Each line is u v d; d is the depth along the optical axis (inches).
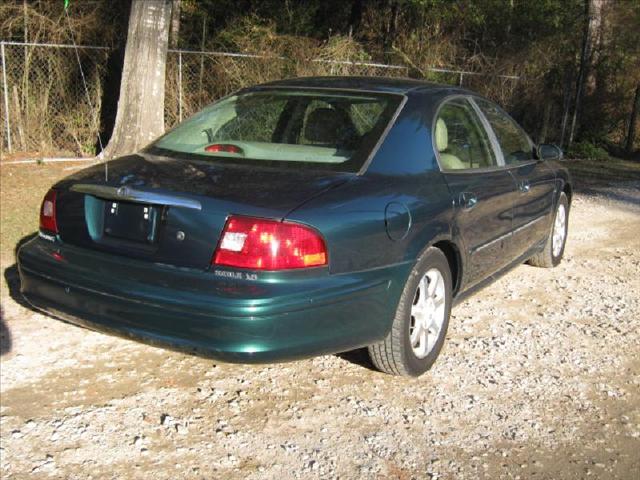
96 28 469.7
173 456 137.9
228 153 168.2
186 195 141.0
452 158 184.9
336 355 184.2
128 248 145.7
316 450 141.9
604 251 304.2
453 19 620.1
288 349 137.2
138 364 175.2
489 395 166.7
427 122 177.3
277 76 474.3
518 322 213.5
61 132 458.9
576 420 157.2
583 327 211.5
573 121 649.6
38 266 156.0
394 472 135.7
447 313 178.4
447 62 589.3
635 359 190.2
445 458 141.0
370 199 150.3
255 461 137.4
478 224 187.5
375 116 171.8
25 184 357.7
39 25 448.1
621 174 564.7
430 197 165.6
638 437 151.3
